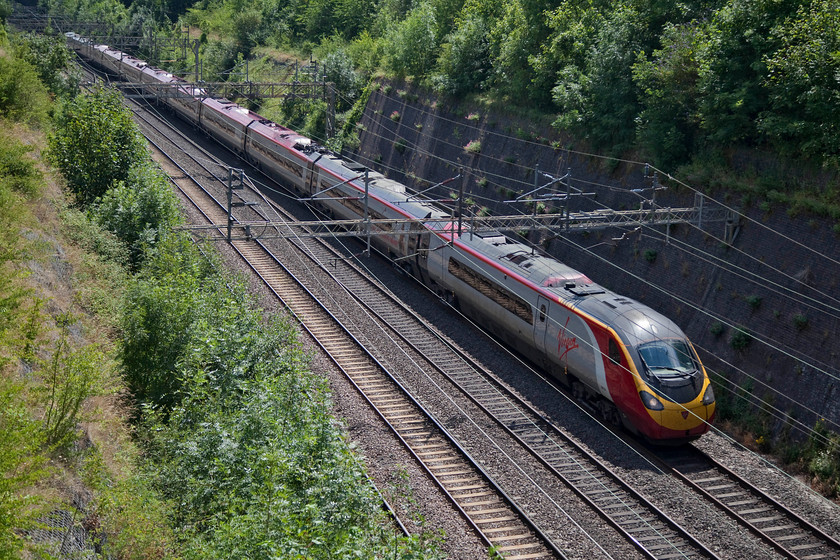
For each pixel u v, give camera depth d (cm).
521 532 1539
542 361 2338
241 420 1442
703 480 1800
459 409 2053
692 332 2411
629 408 1939
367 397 2108
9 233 1773
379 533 1252
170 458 1489
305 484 1320
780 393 2092
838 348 1980
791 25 2208
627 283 2692
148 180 2619
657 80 2647
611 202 2861
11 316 1395
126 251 2359
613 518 1608
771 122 2206
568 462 1828
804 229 2141
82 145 2773
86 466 1266
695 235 2475
